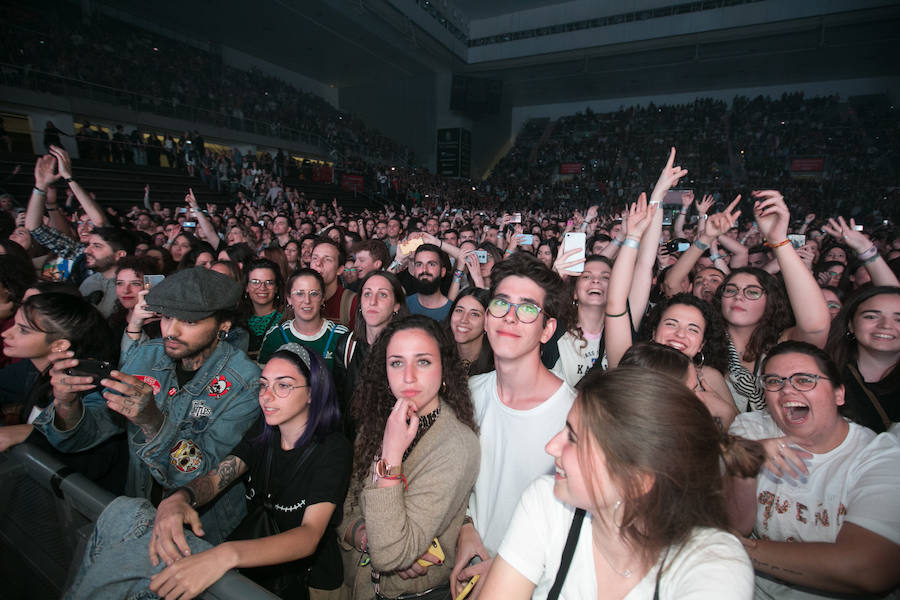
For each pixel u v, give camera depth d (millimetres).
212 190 14914
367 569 1593
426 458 1452
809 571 1201
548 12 24125
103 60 15164
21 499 1524
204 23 19484
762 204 1949
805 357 1387
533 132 30656
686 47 21594
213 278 1794
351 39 21641
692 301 2045
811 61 21859
